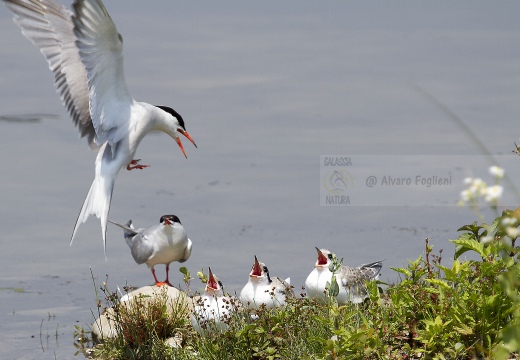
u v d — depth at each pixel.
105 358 10.25
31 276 13.12
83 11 9.30
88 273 13.29
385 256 13.23
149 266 12.48
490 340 8.09
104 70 9.80
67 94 10.59
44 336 11.02
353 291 10.46
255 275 10.55
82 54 9.57
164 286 11.62
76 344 10.77
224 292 11.26
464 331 8.04
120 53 9.70
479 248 8.28
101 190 10.10
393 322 8.66
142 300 10.91
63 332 11.12
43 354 10.45
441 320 8.12
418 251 13.36
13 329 11.20
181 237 12.18
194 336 10.08
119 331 10.49
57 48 10.47
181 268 11.01
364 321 8.24
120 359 10.20
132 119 10.23
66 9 10.47
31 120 21.03
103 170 10.18
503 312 8.09
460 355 8.21
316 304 9.59
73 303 12.13
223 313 9.97
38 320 11.53
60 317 11.63
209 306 10.15
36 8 10.38
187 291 11.59
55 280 12.98
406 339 8.47
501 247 8.14
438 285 8.70
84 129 10.72
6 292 12.48
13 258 13.86
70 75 10.51
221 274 12.85
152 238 12.25
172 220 12.21
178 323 10.62
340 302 10.43
